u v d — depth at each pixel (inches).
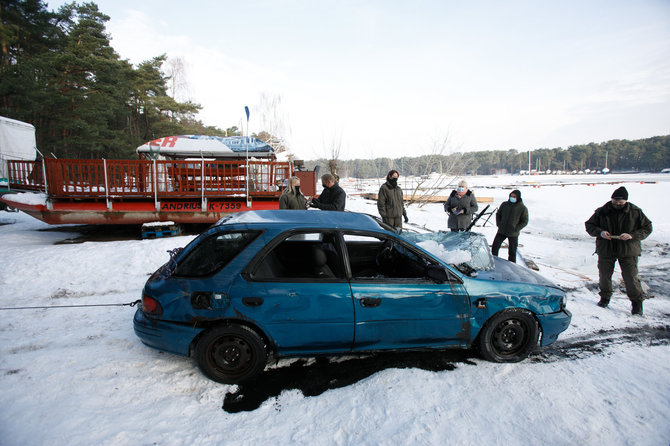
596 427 104.3
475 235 171.9
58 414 104.0
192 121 1784.0
